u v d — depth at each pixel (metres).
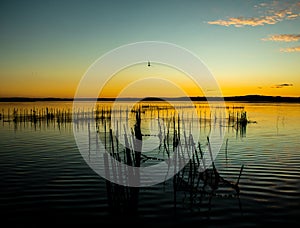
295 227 13.27
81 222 14.04
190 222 13.95
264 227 13.33
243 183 19.64
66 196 17.36
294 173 21.95
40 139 42.72
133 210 15.42
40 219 14.38
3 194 17.80
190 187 18.97
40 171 23.27
